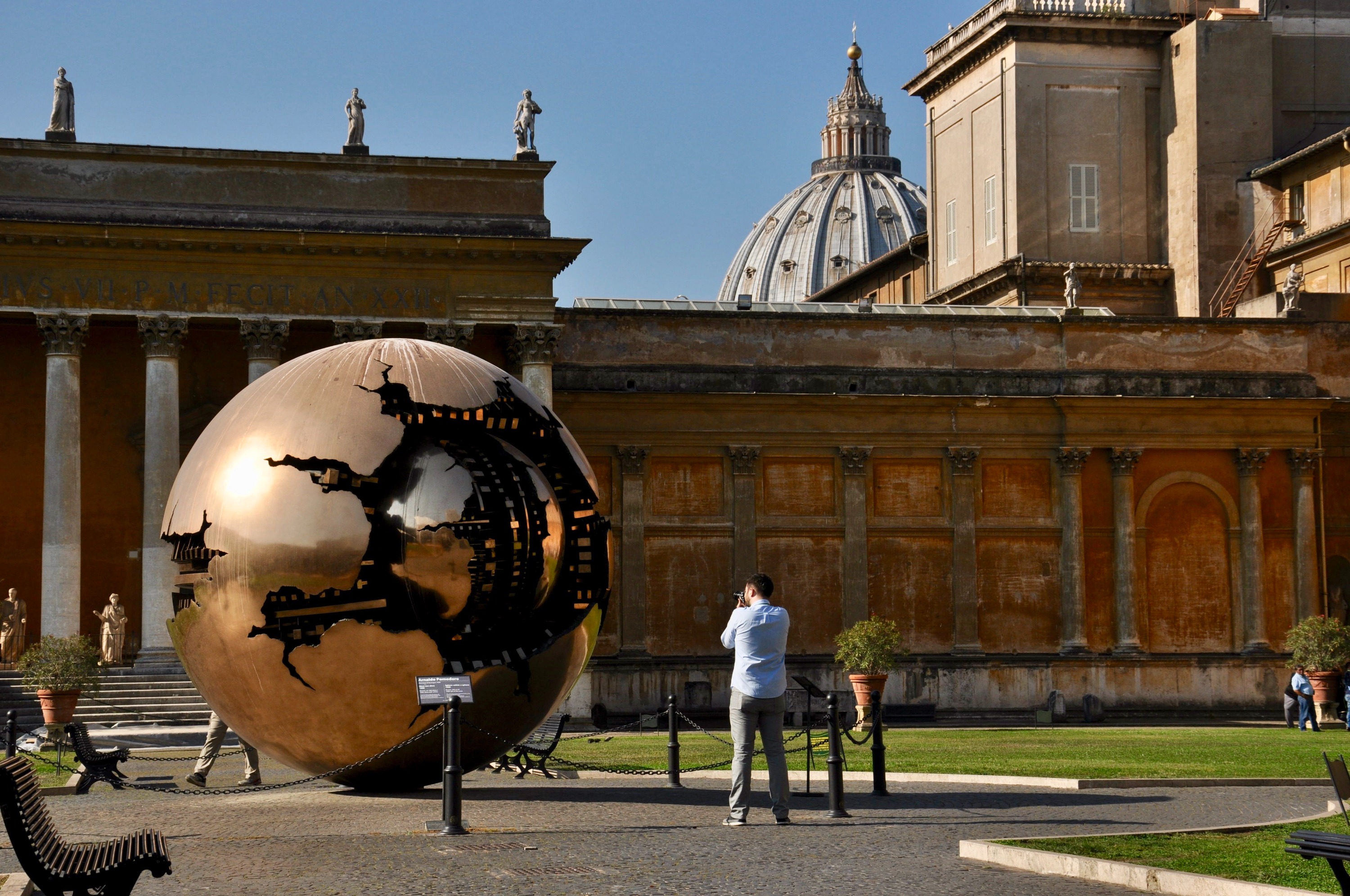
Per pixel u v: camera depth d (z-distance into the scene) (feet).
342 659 62.34
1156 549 188.44
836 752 63.36
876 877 47.34
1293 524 189.98
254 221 167.02
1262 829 56.39
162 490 160.15
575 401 180.04
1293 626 189.06
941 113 265.34
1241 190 230.68
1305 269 221.25
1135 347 190.90
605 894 44.04
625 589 180.14
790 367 185.88
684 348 184.55
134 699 150.82
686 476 182.91
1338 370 198.90
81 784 78.13
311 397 65.36
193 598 65.51
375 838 55.57
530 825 59.47
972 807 66.85
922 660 182.50
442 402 66.08
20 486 172.14
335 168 169.48
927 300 267.80
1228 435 188.85
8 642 159.02
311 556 62.64
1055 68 239.71
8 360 172.76
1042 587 186.80
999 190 243.81
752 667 59.72
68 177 163.84
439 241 165.89
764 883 46.09
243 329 163.63
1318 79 237.04
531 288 169.37
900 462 186.60
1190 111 231.91
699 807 65.98
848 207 583.58
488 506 64.64
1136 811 65.36
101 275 161.27
